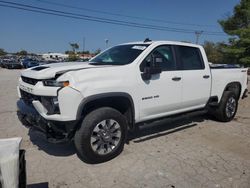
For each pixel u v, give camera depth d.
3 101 8.41
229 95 6.23
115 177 3.48
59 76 3.56
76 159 4.00
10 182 2.02
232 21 29.09
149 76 4.29
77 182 3.34
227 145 4.79
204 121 6.43
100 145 3.81
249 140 5.09
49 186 3.22
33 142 4.62
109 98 3.88
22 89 4.12
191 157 4.18
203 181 3.43
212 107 6.27
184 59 5.16
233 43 25.19
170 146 4.64
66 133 3.65
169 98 4.76
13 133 5.08
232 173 3.68
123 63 4.29
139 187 3.26
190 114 5.40
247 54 24.31
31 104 3.97
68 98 3.43
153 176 3.53
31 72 3.94
